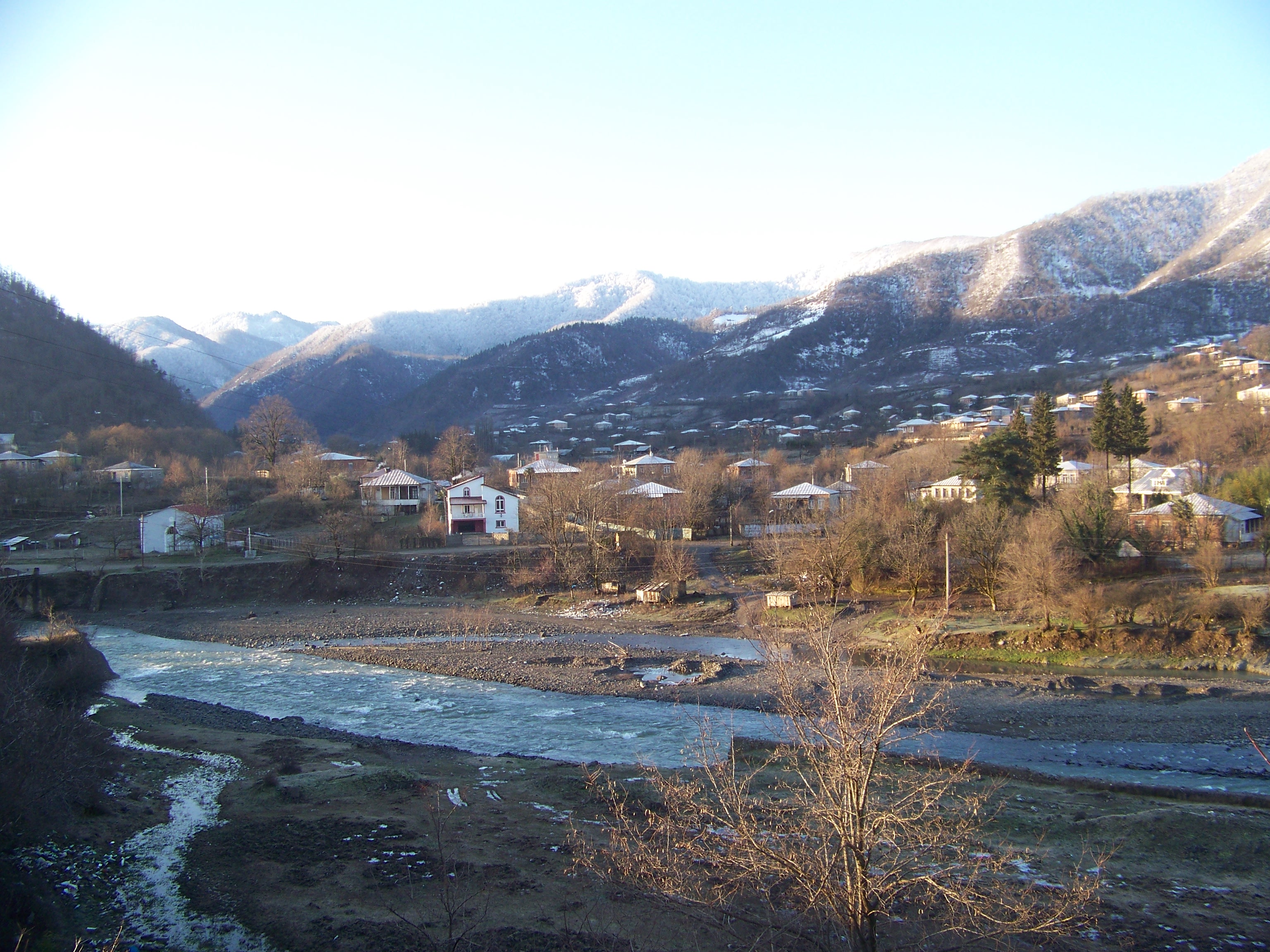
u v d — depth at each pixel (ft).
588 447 640.99
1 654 118.93
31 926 56.34
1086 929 56.95
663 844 57.36
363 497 352.28
